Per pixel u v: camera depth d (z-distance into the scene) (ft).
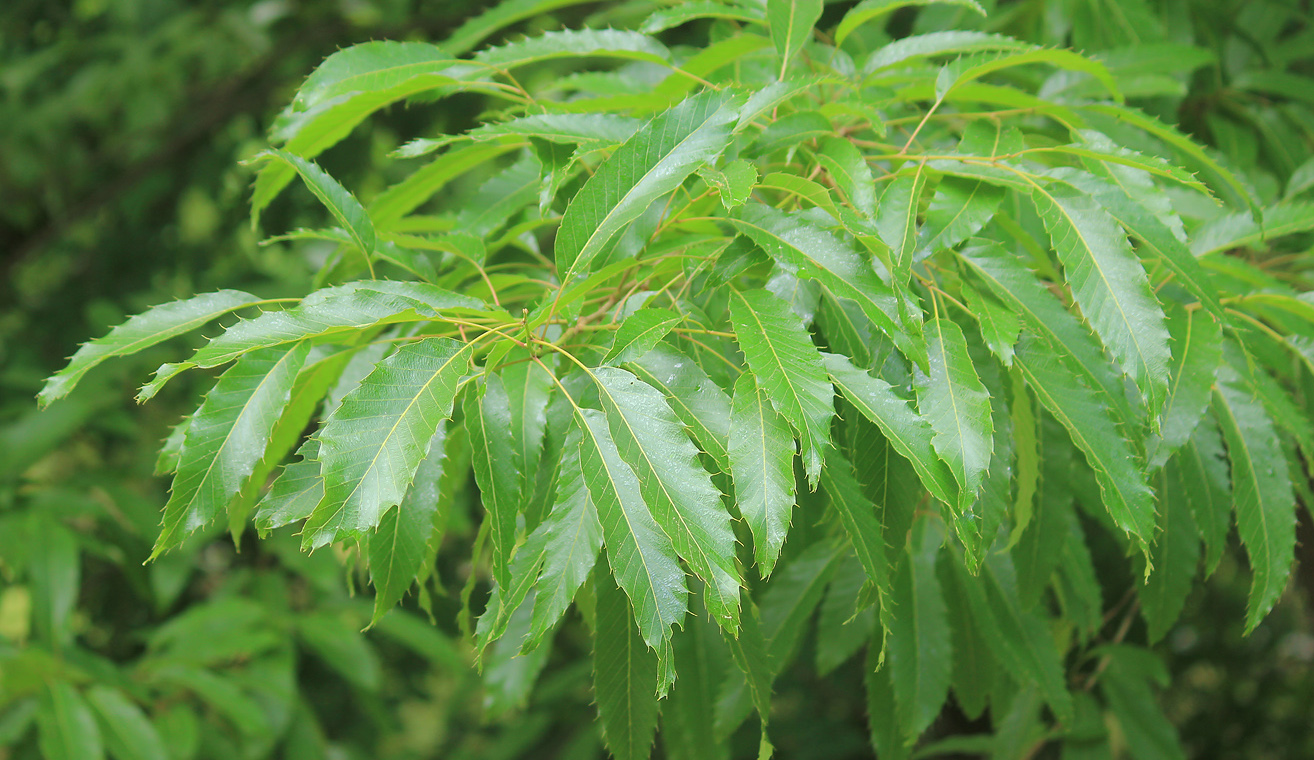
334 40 16.63
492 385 5.53
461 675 12.55
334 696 16.93
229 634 10.83
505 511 5.44
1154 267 6.09
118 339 5.45
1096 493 6.25
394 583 5.47
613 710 5.68
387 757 17.38
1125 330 5.50
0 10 18.02
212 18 16.80
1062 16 8.07
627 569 5.24
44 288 21.29
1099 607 6.43
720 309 5.99
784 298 5.65
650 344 5.38
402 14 16.34
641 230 5.70
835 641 6.59
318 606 12.20
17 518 10.62
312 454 5.38
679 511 5.24
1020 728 7.41
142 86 16.25
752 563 5.72
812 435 5.28
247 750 10.98
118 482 11.82
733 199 5.38
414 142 5.82
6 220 18.85
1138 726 7.34
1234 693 15.81
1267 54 8.70
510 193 6.33
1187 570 6.22
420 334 5.91
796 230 5.52
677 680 6.20
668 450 5.28
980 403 5.46
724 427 5.43
